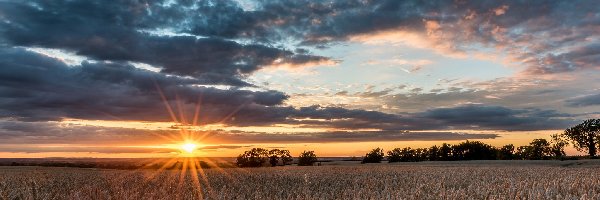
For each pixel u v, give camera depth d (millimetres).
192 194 17578
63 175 32469
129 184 23328
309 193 17109
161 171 41812
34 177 29469
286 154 91250
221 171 40312
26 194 17203
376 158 111500
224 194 16625
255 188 20047
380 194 16609
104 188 20359
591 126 99375
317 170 41656
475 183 22594
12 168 53500
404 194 15594
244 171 40031
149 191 18531
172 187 21359
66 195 17391
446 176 29750
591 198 14727
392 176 29953
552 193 15906
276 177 29219
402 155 115750
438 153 115812
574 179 24828
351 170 41062
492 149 113562
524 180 24078
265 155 89625
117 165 63719
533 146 110438
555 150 107500
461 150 114312
